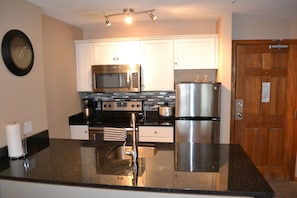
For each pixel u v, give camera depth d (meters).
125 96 3.82
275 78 3.34
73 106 3.45
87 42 3.46
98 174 1.50
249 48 3.33
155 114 3.76
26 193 1.54
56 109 2.98
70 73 3.36
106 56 3.45
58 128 3.02
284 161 3.45
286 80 3.33
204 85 3.00
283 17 3.21
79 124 3.31
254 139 3.46
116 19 3.17
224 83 3.07
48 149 2.07
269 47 3.30
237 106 3.44
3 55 1.91
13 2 2.02
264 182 1.36
